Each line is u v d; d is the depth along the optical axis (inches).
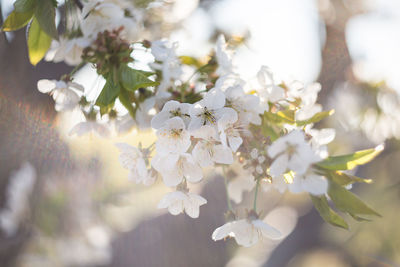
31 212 35.3
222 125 18.3
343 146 33.1
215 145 18.4
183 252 45.1
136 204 44.7
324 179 18.5
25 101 23.7
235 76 19.2
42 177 34.1
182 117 18.6
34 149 22.9
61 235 38.0
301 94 19.7
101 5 19.6
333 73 34.0
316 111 19.3
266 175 19.0
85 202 38.2
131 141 19.8
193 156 18.3
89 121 19.9
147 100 19.5
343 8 41.4
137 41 20.1
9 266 35.5
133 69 19.1
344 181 18.6
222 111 18.4
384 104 29.8
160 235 46.1
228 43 21.4
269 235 19.3
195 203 19.2
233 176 20.9
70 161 22.2
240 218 19.5
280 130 18.8
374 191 39.1
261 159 18.9
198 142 18.4
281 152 18.2
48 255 37.0
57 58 20.4
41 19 19.6
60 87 19.8
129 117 19.8
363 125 30.5
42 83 19.9
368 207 18.4
